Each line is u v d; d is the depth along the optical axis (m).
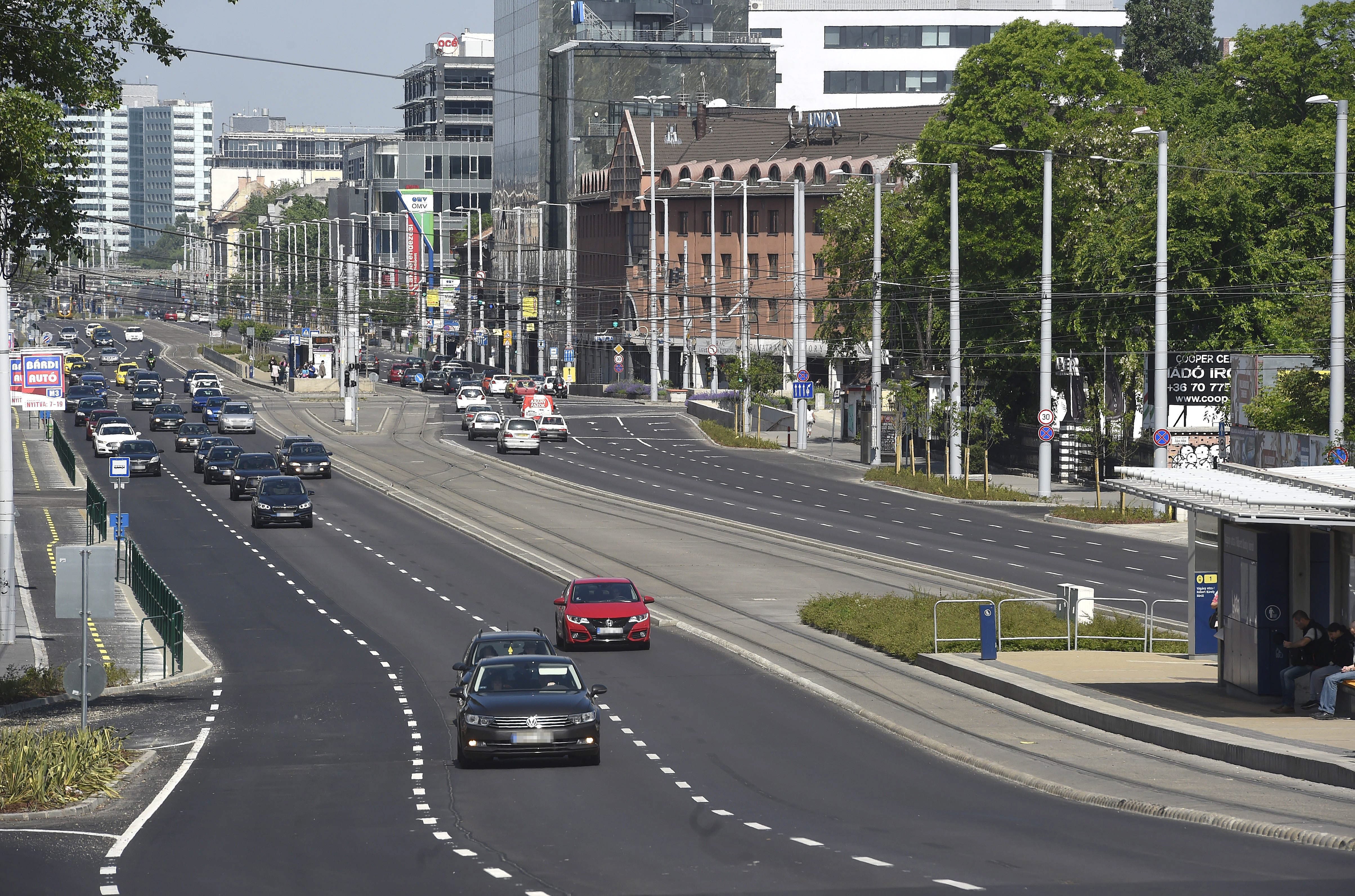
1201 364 112.31
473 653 45.22
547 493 119.00
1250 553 46.56
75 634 68.69
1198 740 39.97
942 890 25.78
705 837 31.27
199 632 67.75
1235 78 135.88
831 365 184.25
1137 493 46.00
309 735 46.34
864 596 68.44
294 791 37.66
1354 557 43.16
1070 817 33.12
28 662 61.66
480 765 40.66
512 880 27.47
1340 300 70.06
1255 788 35.25
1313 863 27.38
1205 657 57.34
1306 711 43.69
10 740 39.16
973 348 134.12
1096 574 79.56
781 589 76.50
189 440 148.75
